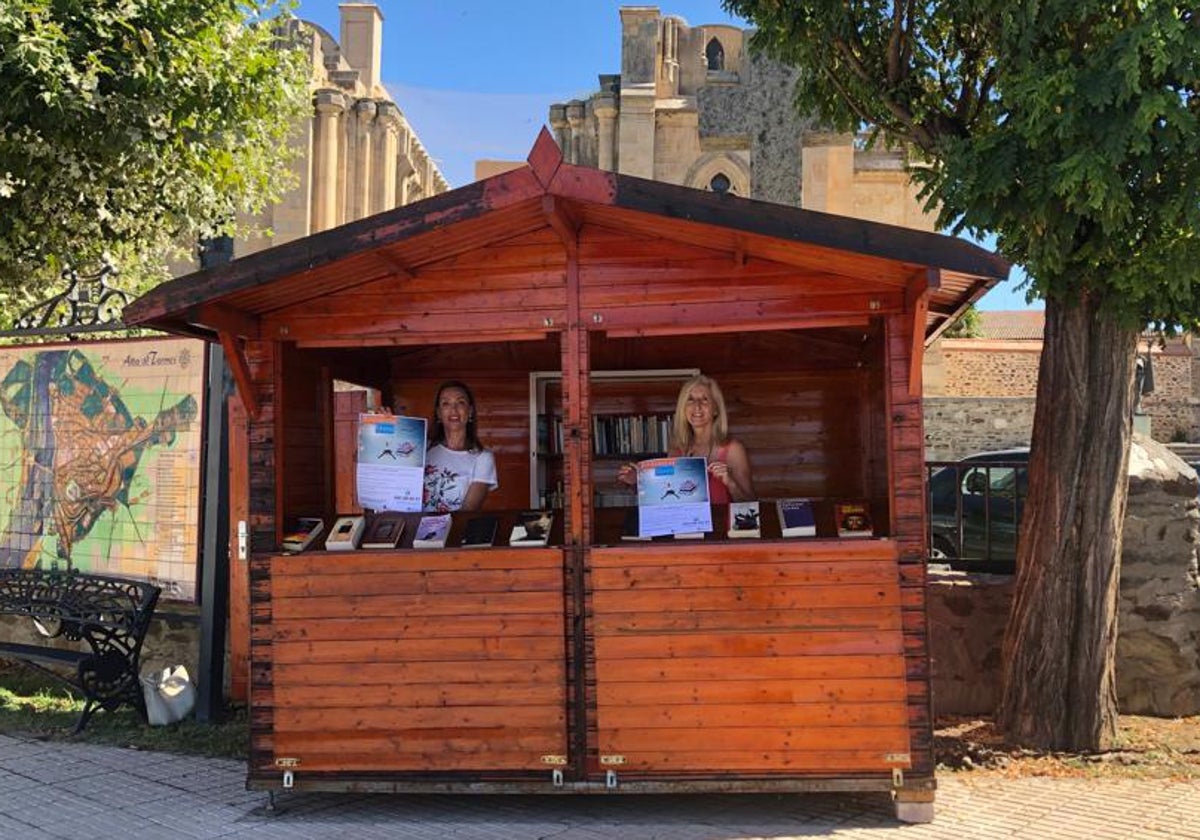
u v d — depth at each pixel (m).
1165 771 5.62
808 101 7.39
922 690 4.72
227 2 9.12
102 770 5.78
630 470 5.41
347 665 5.01
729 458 5.56
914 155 7.53
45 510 7.70
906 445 4.76
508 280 5.09
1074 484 5.99
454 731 4.93
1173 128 4.98
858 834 4.63
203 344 7.14
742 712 4.78
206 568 6.86
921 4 6.64
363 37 26.11
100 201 9.11
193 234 10.66
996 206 5.45
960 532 7.58
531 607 4.92
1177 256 5.23
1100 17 5.49
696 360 7.12
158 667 7.58
